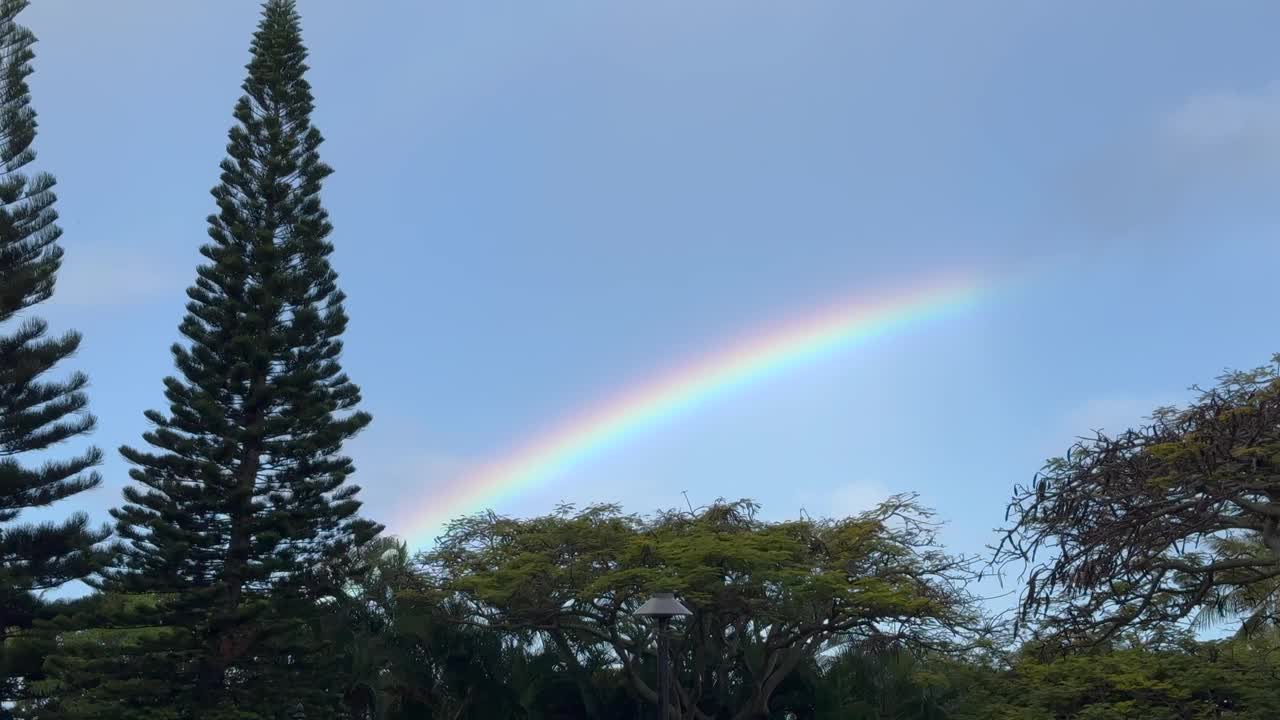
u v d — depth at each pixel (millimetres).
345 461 30203
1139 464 15375
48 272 29234
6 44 30188
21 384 28344
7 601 27750
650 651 29781
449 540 31500
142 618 27219
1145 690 21531
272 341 29891
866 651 29891
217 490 28500
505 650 30141
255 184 31891
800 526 30219
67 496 28500
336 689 28141
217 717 25875
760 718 29438
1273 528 15047
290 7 33438
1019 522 15336
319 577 29531
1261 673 21453
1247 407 15953
